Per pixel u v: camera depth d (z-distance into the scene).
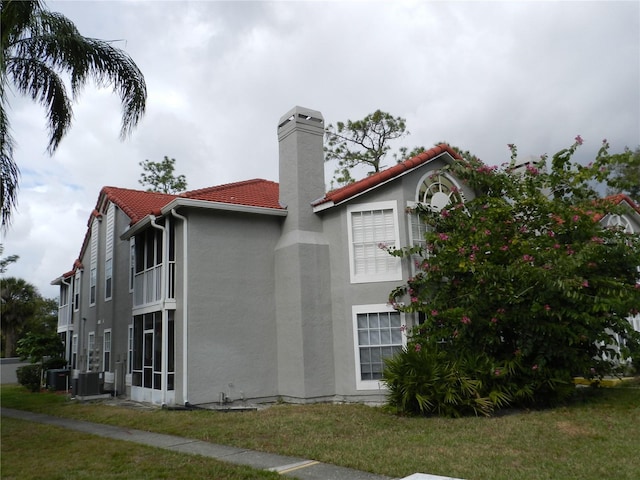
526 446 7.92
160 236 15.26
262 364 14.27
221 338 13.76
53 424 12.02
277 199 16.62
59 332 28.69
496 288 11.20
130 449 8.59
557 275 10.72
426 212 14.38
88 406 15.10
